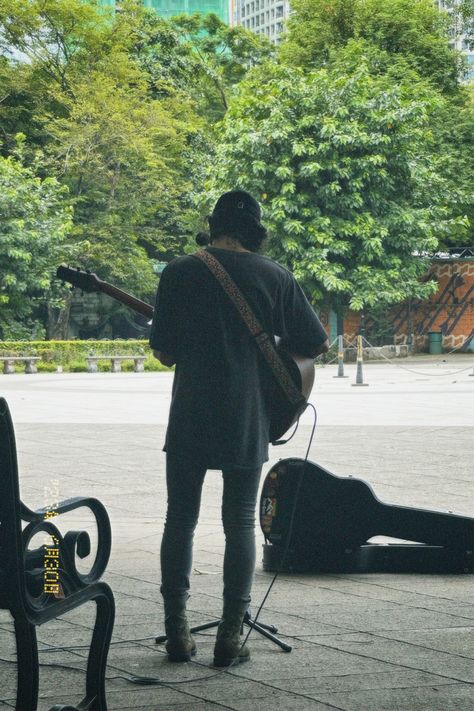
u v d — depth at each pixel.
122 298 4.27
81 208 45.88
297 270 38.69
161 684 3.70
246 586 4.02
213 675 3.82
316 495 5.87
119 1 47.81
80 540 3.38
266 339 4.00
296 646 4.22
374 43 47.16
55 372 35.88
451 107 46.81
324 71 40.16
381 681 3.71
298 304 4.16
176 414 4.03
